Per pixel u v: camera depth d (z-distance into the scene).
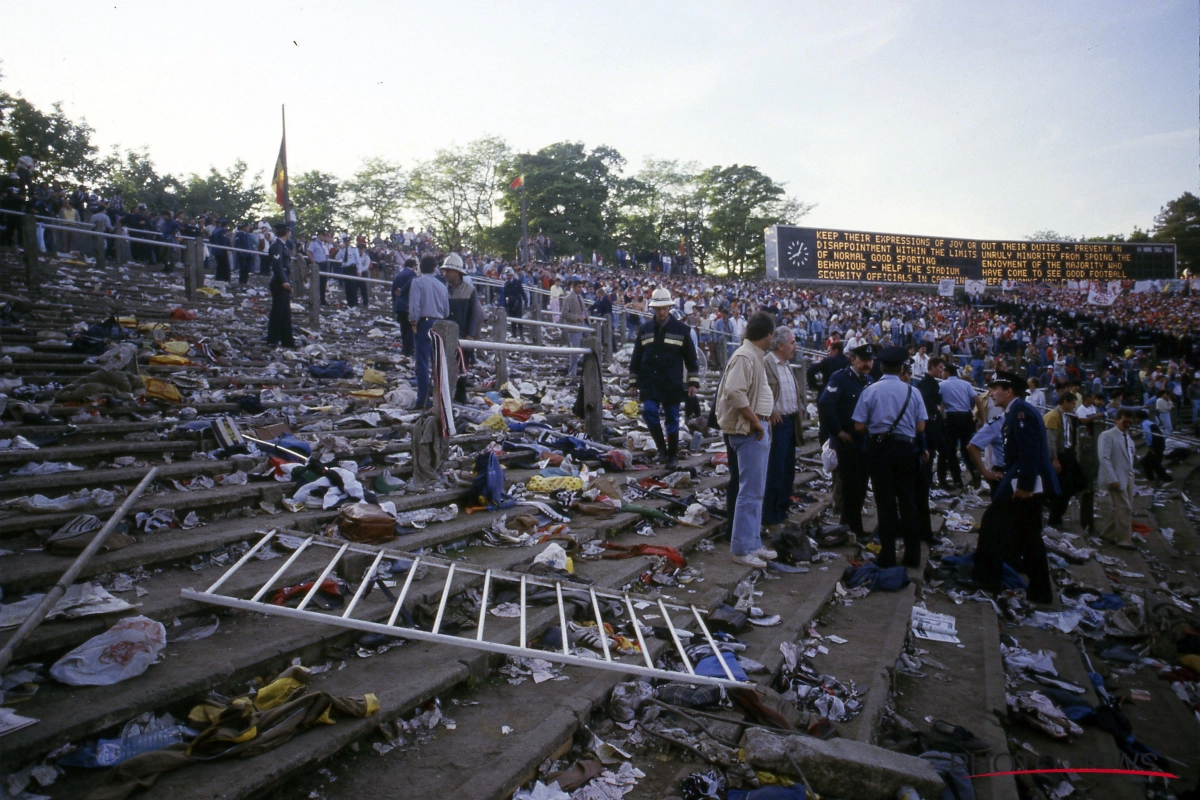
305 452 6.10
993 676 4.88
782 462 7.05
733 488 6.59
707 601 5.07
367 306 17.61
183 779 2.55
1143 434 16.52
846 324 32.69
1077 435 10.77
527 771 2.98
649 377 8.12
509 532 5.55
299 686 3.15
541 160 69.19
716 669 3.99
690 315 20.98
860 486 7.39
